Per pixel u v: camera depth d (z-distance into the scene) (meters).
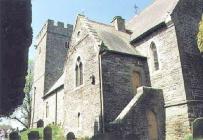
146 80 21.03
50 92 34.97
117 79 19.73
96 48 20.34
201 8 21.42
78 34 23.97
